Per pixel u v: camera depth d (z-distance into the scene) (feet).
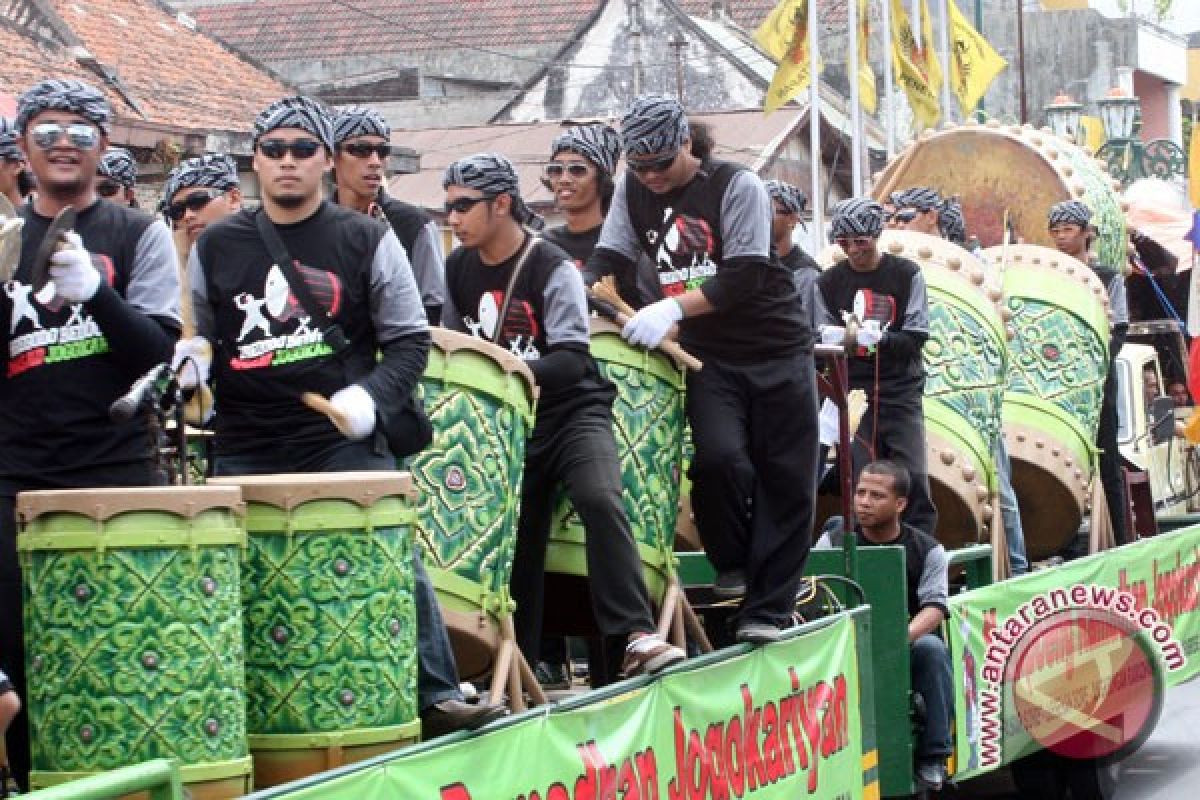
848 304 40.57
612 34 163.53
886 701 33.50
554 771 23.00
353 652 21.15
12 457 21.59
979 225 57.52
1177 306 83.05
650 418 28.25
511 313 27.40
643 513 28.07
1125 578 42.98
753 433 29.12
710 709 27.02
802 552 29.40
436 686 22.91
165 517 19.47
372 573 21.29
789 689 29.58
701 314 28.27
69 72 83.71
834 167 138.62
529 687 25.75
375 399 22.74
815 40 95.09
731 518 29.22
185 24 111.45
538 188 132.98
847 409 33.50
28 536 19.53
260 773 21.12
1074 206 51.90
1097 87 199.82
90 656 19.24
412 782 20.24
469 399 24.63
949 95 104.68
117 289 22.02
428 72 177.88
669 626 28.19
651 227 28.71
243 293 23.22
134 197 33.55
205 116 98.37
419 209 30.04
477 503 24.66
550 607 30.37
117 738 19.22
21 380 21.59
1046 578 39.37
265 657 21.06
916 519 39.42
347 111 29.73
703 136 28.60
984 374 42.55
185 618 19.47
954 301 42.60
